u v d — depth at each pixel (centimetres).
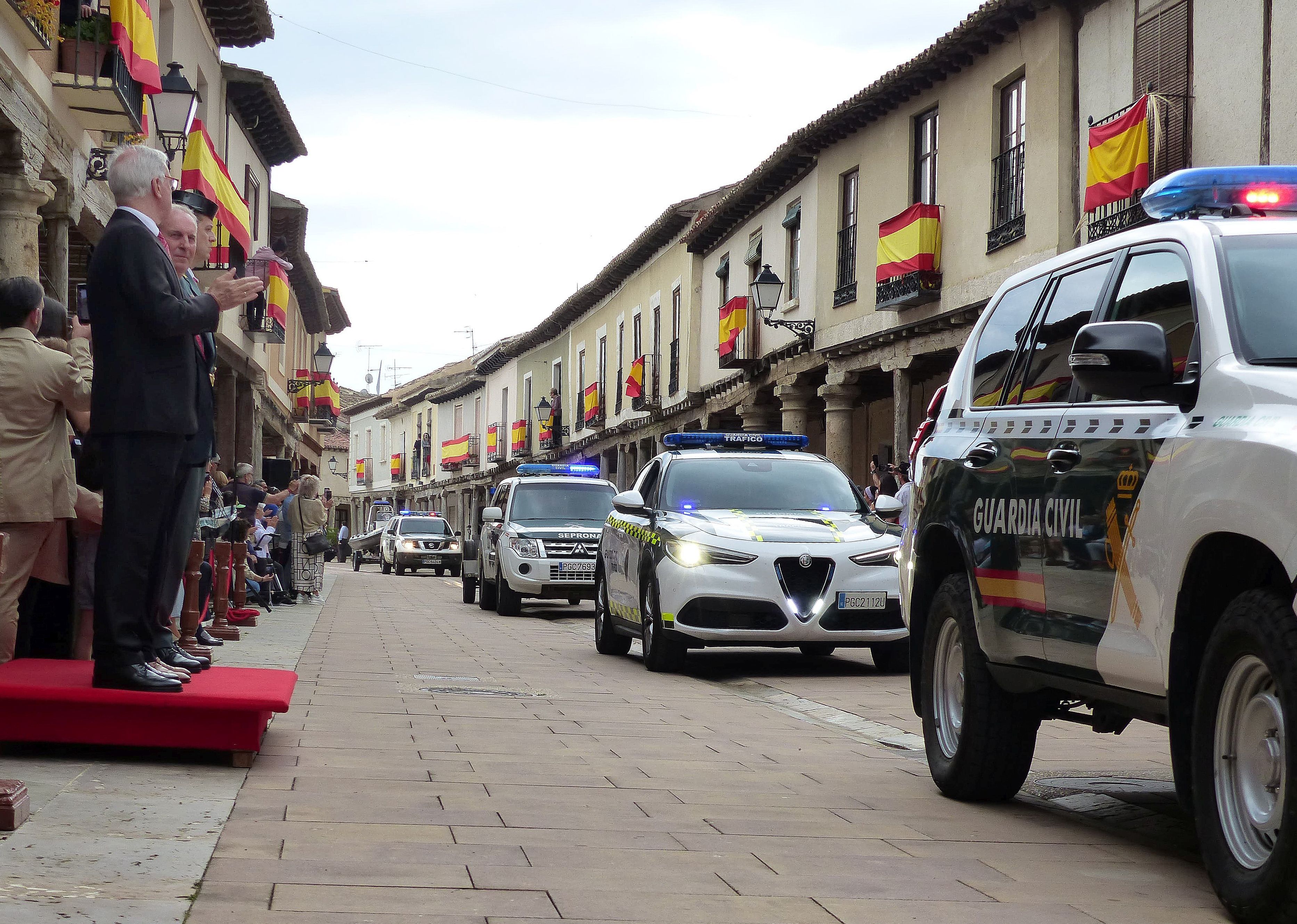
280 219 3531
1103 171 1576
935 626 618
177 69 1638
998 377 595
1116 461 468
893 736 820
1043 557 513
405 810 509
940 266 2028
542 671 1163
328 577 3778
